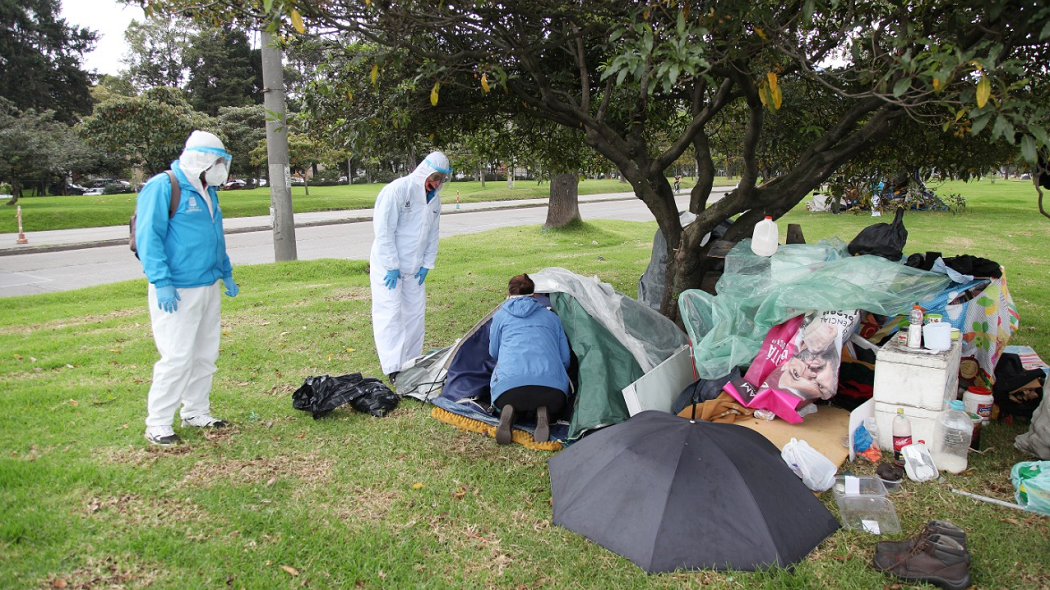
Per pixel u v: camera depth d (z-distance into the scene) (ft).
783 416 15.03
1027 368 16.39
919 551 10.05
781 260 16.53
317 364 20.29
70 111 167.94
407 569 10.16
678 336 17.94
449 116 24.47
